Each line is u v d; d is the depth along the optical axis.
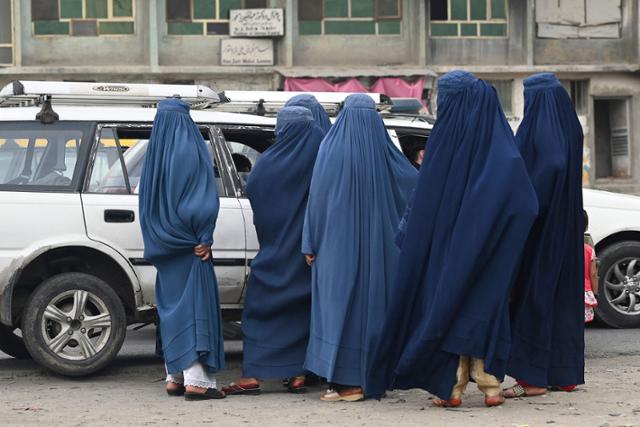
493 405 16.97
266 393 18.84
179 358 17.97
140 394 18.91
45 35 64.12
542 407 16.94
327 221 17.50
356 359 17.38
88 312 20.19
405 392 18.70
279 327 18.55
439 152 16.56
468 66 67.19
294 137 18.61
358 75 65.00
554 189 17.27
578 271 17.77
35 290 19.92
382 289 17.41
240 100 23.09
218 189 20.73
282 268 18.50
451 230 16.42
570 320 17.77
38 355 19.86
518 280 17.42
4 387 19.84
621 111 69.62
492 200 16.14
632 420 15.82
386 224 17.56
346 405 17.45
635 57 69.00
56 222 19.92
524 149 17.66
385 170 17.72
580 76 68.44
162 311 18.17
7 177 20.05
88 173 20.30
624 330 27.64
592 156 68.69
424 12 66.44
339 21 66.38
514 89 68.06
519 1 67.44
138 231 20.23
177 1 64.88
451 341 16.36
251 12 65.12
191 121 18.52
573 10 68.50
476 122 16.45
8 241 19.73
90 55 64.44
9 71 63.22
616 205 27.70
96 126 20.58
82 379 20.73
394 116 24.14
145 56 64.62
